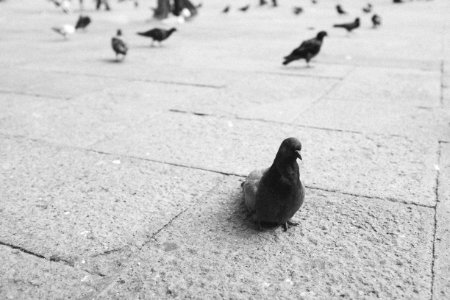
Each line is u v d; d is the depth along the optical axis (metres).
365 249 1.48
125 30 5.80
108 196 1.74
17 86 3.02
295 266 1.40
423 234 1.53
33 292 1.30
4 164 1.96
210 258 1.45
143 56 3.97
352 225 1.58
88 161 1.98
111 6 9.70
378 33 5.38
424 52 3.98
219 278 1.36
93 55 4.03
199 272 1.38
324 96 2.75
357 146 2.08
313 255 1.45
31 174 1.89
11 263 1.43
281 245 1.50
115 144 2.13
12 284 1.34
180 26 6.19
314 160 1.96
